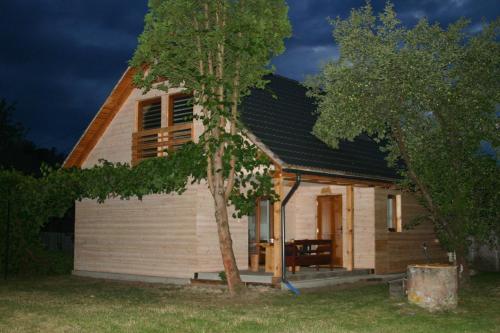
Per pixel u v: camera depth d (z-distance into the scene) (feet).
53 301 40.14
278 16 44.86
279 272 45.91
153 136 58.03
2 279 57.41
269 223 56.18
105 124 61.41
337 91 44.55
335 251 58.85
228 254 43.52
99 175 57.21
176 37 43.88
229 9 44.37
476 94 43.06
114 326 29.99
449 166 45.65
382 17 44.96
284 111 57.62
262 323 31.09
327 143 53.78
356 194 58.13
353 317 33.35
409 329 29.63
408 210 61.57
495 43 44.50
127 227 57.72
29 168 137.28
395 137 46.24
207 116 45.55
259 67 44.91
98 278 59.36
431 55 43.16
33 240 61.31
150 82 46.29
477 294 43.01
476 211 45.78
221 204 44.04
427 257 59.06
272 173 46.06
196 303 39.45
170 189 52.19
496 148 45.98
